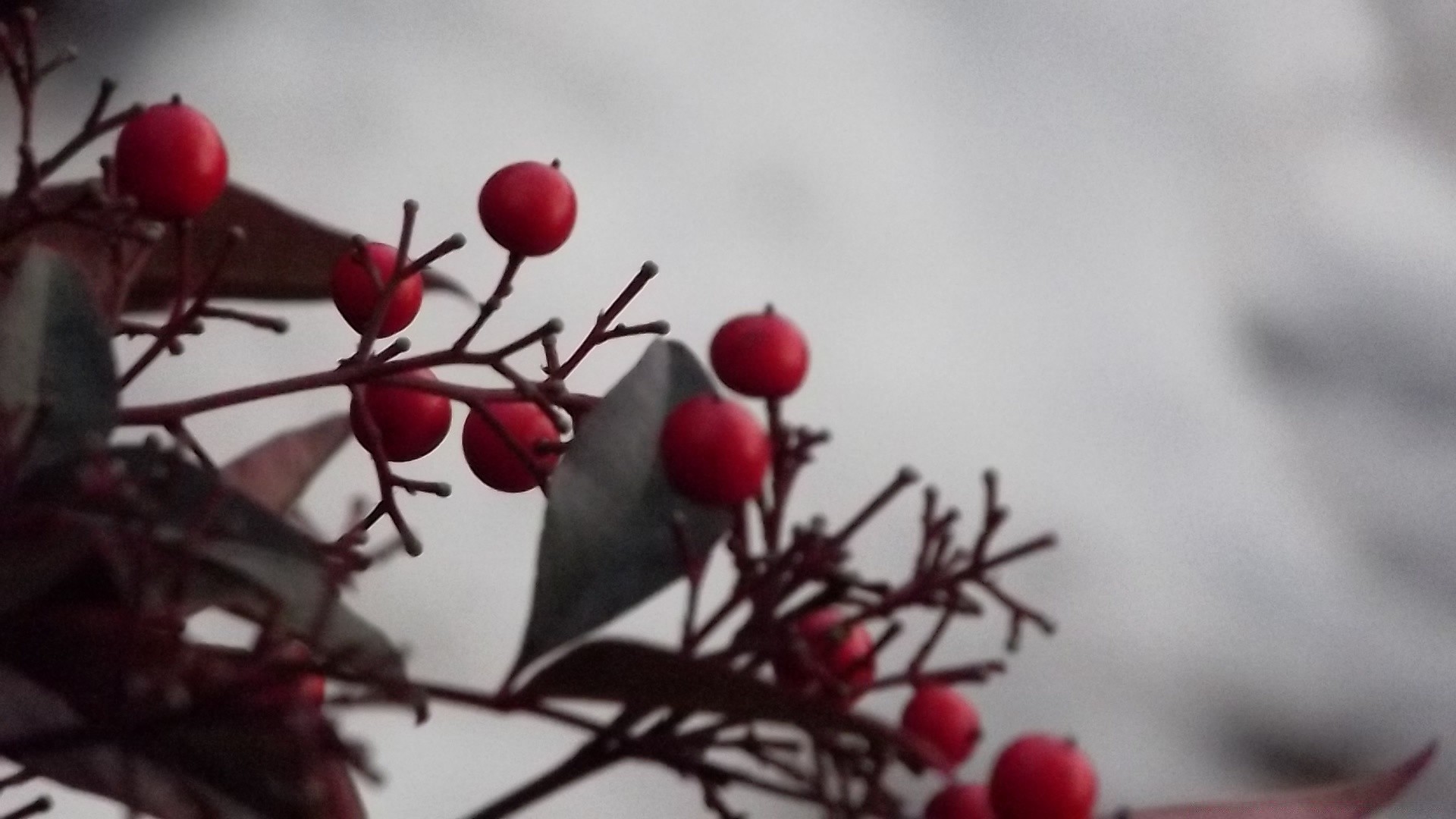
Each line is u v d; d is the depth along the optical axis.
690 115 0.96
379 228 0.86
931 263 0.98
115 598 0.33
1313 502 1.04
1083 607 0.93
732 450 0.34
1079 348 1.01
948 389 0.95
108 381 0.33
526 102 0.91
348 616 0.33
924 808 0.36
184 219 0.36
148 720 0.33
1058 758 0.34
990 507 0.34
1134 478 0.98
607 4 0.96
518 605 0.80
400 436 0.37
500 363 0.36
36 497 0.33
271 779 0.33
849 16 1.04
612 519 0.34
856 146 1.00
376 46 0.90
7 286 0.36
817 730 0.33
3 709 0.33
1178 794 0.89
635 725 0.34
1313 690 0.97
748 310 0.91
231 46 0.87
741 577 0.34
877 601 0.35
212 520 0.33
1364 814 0.35
